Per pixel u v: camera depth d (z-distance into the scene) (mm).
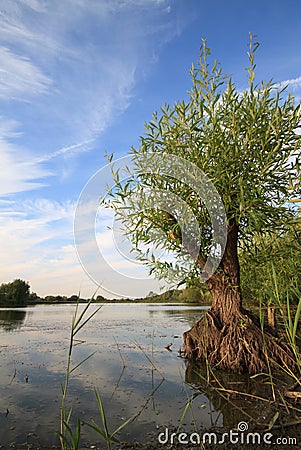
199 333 6477
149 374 5504
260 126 5512
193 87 6105
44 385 4938
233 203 5539
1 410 3977
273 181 5504
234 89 5797
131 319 13797
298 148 5234
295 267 5809
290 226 5582
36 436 3297
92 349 7617
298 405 3908
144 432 3346
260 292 6430
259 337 5715
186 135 5988
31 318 15055
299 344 6027
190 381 5074
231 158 5473
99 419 3701
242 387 4734
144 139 6094
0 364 6223
